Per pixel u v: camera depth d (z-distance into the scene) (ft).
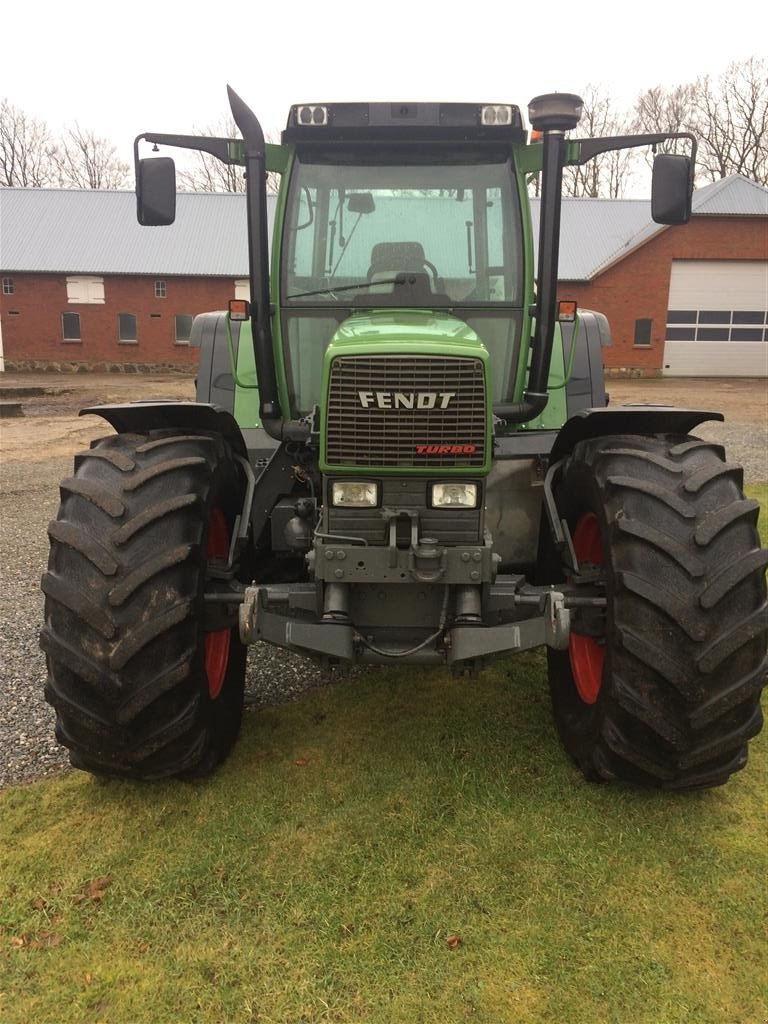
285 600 9.20
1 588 17.24
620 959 7.00
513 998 6.62
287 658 13.58
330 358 8.59
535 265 12.66
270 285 11.40
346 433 8.73
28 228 91.20
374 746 10.49
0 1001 6.65
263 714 11.47
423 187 11.44
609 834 8.61
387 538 9.00
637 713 8.14
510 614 9.68
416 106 10.82
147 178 10.73
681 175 10.66
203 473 8.96
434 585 9.29
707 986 6.74
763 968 6.92
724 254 78.79
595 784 9.53
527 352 11.59
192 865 8.15
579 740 9.50
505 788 9.45
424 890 7.80
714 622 8.00
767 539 19.58
